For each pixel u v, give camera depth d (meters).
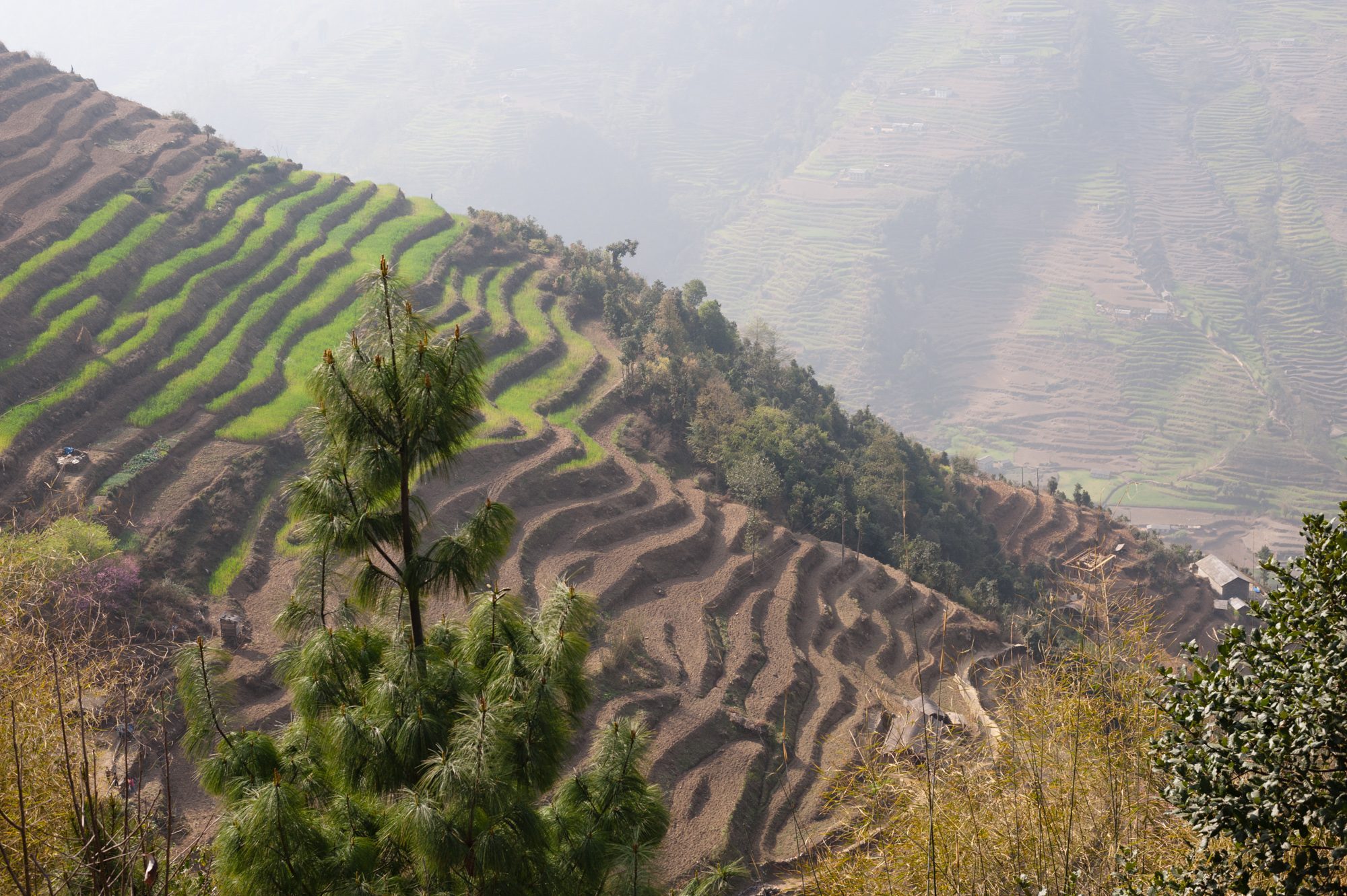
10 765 14.25
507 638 16.02
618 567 70.44
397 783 14.89
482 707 14.09
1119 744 14.19
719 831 50.53
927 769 14.69
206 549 60.66
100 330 75.94
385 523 15.68
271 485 68.25
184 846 26.77
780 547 79.81
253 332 83.38
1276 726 10.86
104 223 88.19
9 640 15.80
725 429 90.44
